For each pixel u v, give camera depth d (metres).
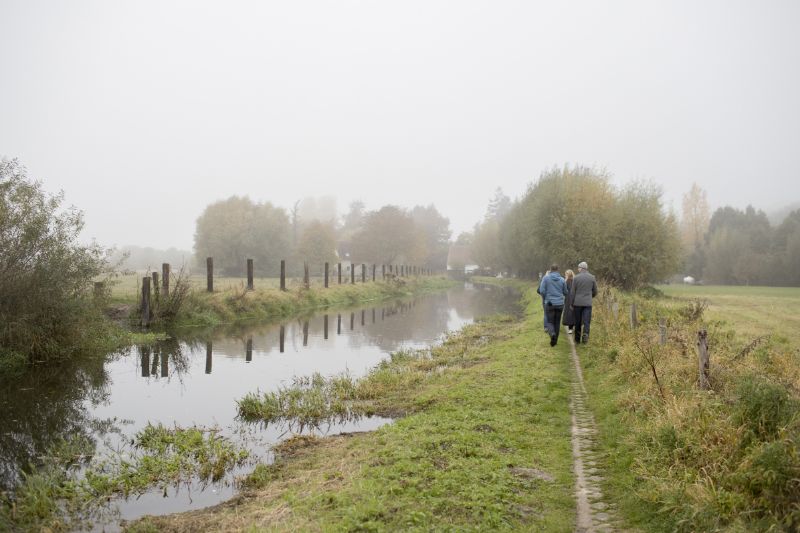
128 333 18.20
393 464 6.59
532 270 58.59
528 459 6.86
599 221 36.12
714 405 6.79
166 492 6.70
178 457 7.72
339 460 7.18
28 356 14.00
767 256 72.31
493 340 18.28
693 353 9.58
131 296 23.11
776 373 9.15
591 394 10.09
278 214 68.88
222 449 7.98
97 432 9.05
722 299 35.75
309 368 14.20
